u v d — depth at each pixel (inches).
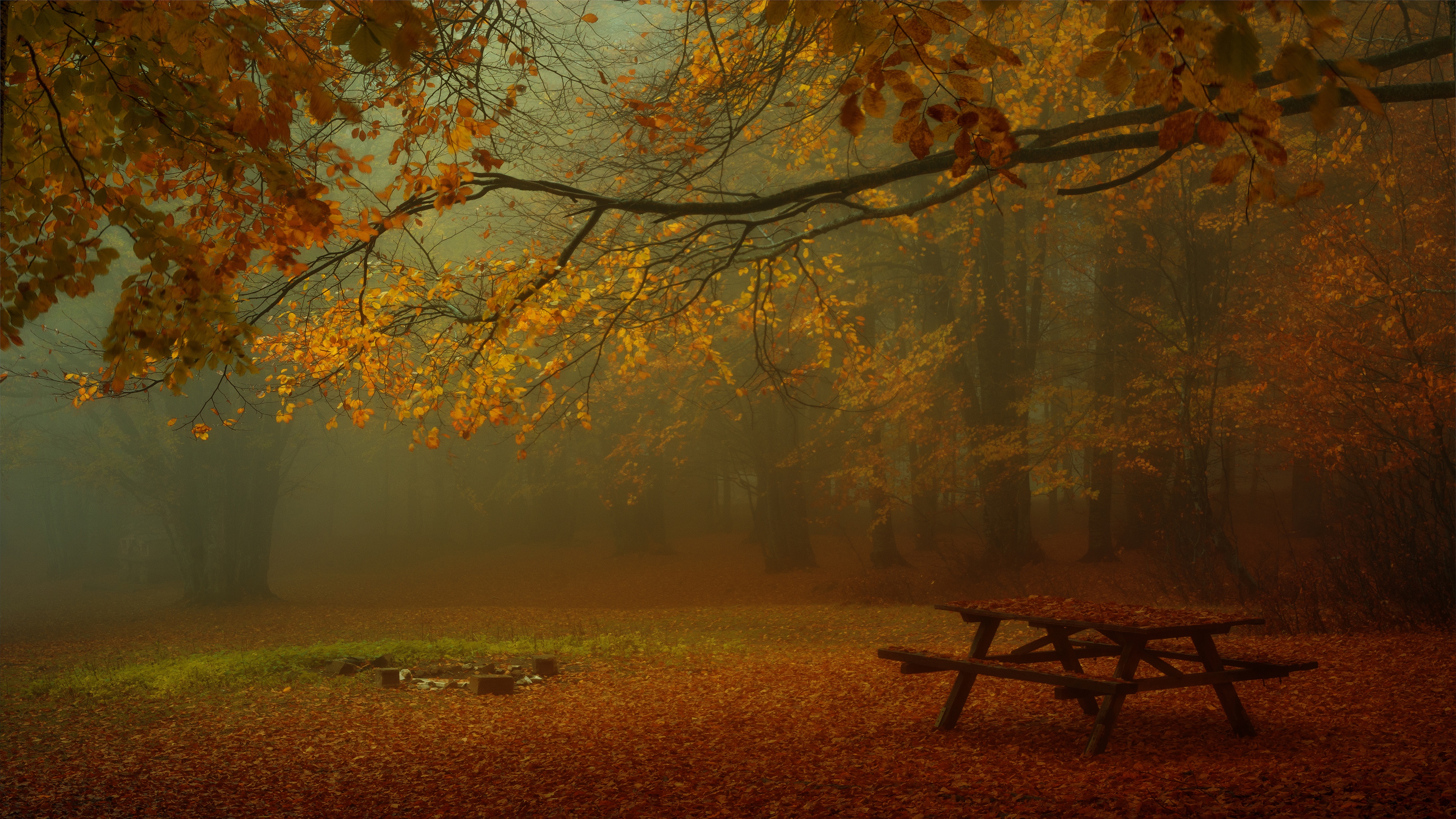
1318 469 519.8
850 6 120.6
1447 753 210.1
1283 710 274.7
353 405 310.3
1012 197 759.7
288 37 174.6
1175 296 706.2
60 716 368.2
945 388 794.8
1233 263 780.6
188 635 735.1
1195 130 119.5
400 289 302.7
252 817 228.5
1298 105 231.6
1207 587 633.0
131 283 174.7
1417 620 421.1
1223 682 241.1
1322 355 485.7
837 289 485.4
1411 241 513.7
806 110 371.6
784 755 259.1
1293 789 186.5
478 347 298.8
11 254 163.3
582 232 277.9
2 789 263.4
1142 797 188.5
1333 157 463.2
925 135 129.4
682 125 307.3
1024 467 790.5
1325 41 101.9
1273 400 655.8
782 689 370.6
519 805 227.6
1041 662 278.5
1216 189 685.9
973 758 239.6
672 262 324.5
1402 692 285.7
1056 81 433.4
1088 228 821.2
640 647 512.4
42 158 165.8
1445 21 352.8
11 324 162.7
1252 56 103.0
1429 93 234.7
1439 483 448.5
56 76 166.6
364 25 123.1
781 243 334.6
